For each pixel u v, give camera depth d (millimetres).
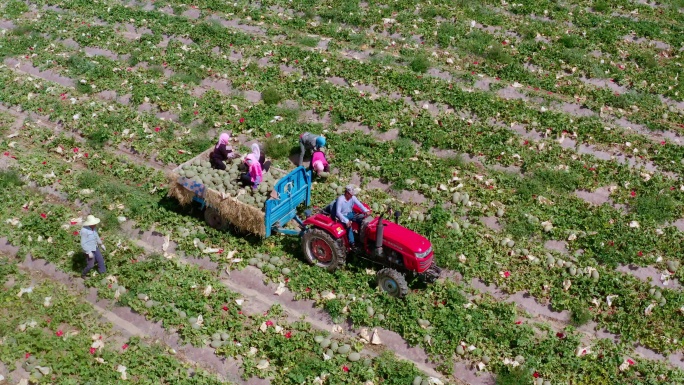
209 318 13094
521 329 12984
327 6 26188
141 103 20531
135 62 22891
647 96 20484
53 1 27766
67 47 24172
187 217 15680
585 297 13820
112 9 26734
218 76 21766
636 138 18750
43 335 12703
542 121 19297
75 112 20141
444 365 12320
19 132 19438
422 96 20500
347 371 12062
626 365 12273
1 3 27938
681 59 22484
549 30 23984
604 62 22203
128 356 12352
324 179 17172
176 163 17922
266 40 23938
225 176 15078
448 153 18312
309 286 13859
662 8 26016
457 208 16219
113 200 16422
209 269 14469
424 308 13305
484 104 20047
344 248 13930
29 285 14078
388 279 13359
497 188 16953
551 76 21578
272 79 21531
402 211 16094
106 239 15102
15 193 16594
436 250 14703
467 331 12891
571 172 17391
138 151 18422
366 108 19984
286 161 18062
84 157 18203
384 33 24297
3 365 12109
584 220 15812
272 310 13328
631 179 17203
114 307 13500
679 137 18938
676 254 14883
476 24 24656
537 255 14859
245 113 19891
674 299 13742
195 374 12016
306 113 20047
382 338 12875
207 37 24125
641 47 23188
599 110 19859
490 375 12156
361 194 16750
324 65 22094
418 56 22359
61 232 15180
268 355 12438
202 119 19766
